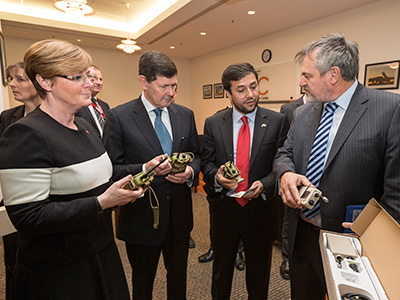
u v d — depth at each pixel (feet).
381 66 10.91
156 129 4.10
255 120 4.26
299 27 14.55
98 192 2.92
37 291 2.64
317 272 3.67
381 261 1.90
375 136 2.80
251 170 4.15
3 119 5.67
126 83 22.95
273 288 5.97
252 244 4.27
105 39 18.61
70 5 10.91
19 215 2.34
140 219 3.96
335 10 12.10
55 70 2.47
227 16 13.26
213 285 4.64
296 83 14.97
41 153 2.40
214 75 22.75
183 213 4.21
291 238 3.76
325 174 3.13
